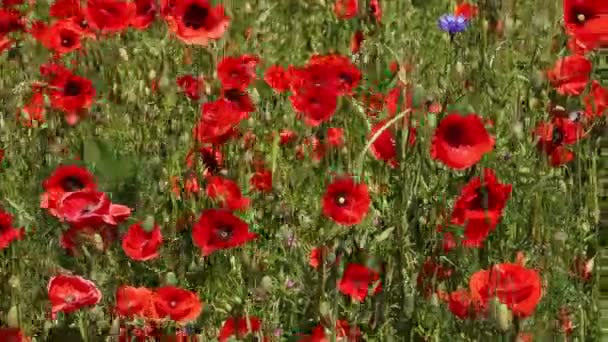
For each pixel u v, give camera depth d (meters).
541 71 4.19
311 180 5.02
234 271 4.30
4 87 5.76
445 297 3.83
